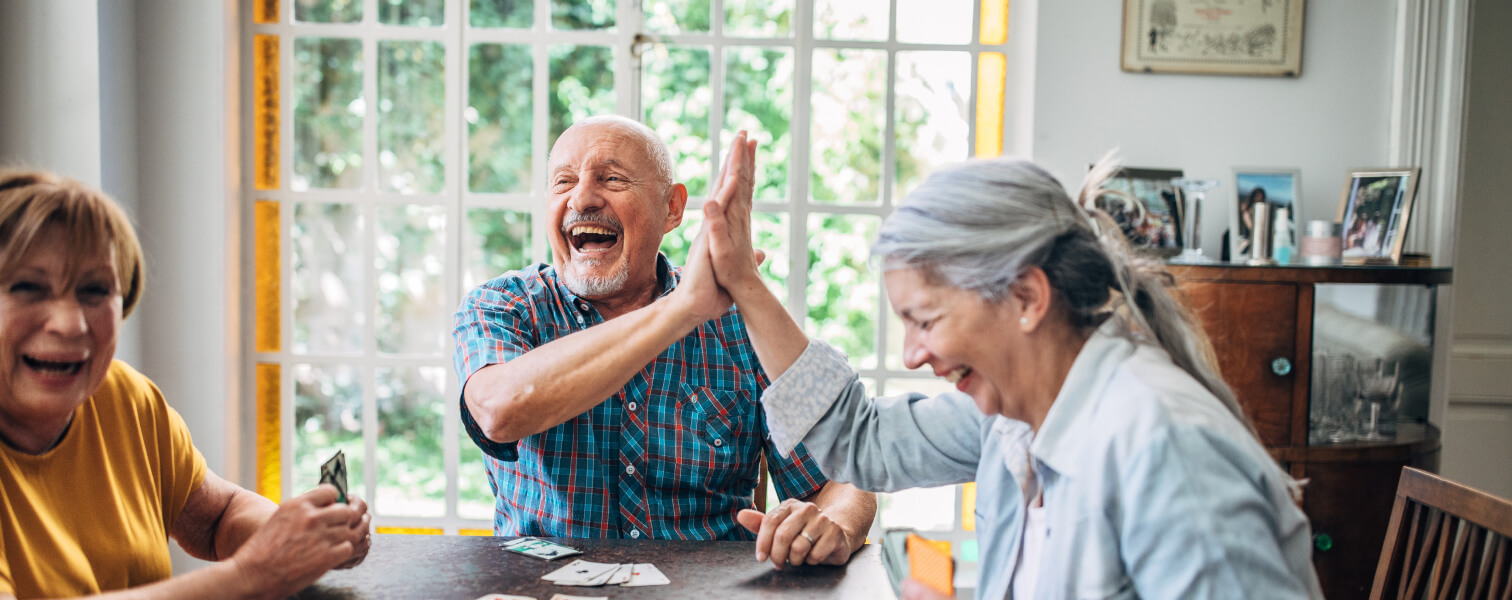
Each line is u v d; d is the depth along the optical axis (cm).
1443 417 286
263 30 291
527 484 170
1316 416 245
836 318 306
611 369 142
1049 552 101
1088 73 284
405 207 299
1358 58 284
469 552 136
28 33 251
